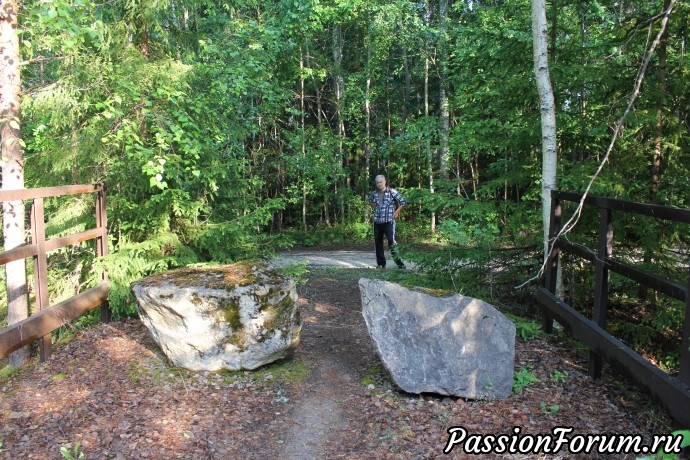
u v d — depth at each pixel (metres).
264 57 10.74
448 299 4.54
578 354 5.39
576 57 7.49
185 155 6.78
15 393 4.30
